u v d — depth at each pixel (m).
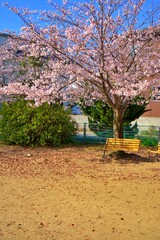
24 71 18.77
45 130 14.11
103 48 10.03
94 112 15.73
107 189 7.45
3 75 19.53
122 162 10.77
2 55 18.66
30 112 14.35
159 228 5.26
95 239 4.82
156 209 6.13
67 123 14.56
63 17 10.51
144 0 10.66
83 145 14.62
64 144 14.65
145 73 10.61
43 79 11.91
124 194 7.05
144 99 12.99
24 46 11.45
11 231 5.10
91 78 10.63
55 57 10.76
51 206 6.28
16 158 11.42
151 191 7.30
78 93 12.55
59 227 5.27
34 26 10.24
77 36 9.77
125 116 15.11
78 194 7.05
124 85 10.04
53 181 8.17
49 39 10.24
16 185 7.79
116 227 5.29
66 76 11.19
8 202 6.50
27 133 13.99
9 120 14.46
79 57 10.23
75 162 10.74
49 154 12.34
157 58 11.28
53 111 14.40
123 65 10.69
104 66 10.09
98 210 6.06
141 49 11.28
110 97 11.88
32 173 9.09
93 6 10.08
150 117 23.86
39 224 5.39
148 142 14.13
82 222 5.48
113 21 10.38
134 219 5.64
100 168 9.84
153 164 10.52
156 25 11.05
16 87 10.95
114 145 11.42
